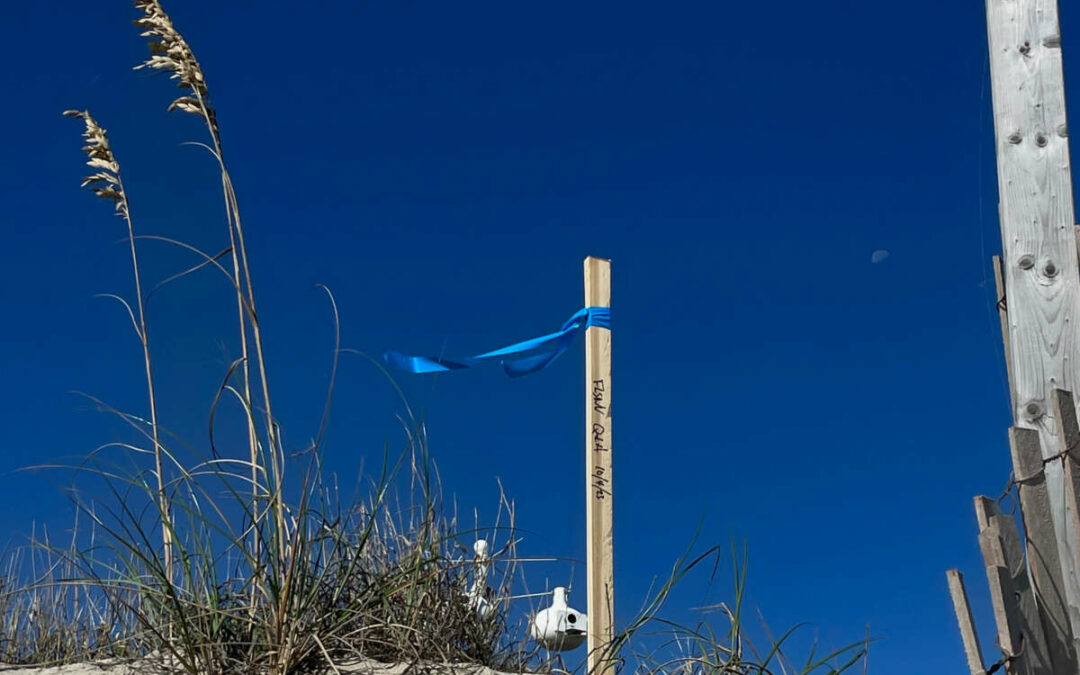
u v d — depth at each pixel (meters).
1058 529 2.10
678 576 2.18
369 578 2.26
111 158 2.37
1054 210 2.24
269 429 2.18
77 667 2.15
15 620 2.45
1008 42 2.31
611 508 2.72
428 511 2.34
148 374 2.23
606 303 2.85
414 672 2.13
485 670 2.20
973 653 1.85
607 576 2.67
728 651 2.12
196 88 2.27
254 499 2.16
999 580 1.87
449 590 2.31
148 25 2.28
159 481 2.20
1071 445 1.98
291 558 2.11
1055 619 1.95
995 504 1.97
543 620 2.41
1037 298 2.21
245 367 2.20
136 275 2.27
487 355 2.84
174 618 2.11
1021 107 2.28
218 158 2.26
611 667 2.20
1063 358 2.19
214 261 2.23
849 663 2.05
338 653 2.15
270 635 2.10
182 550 2.15
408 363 2.79
